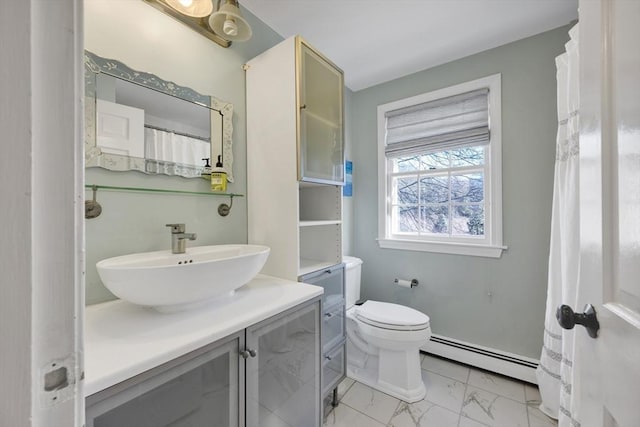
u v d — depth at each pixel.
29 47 0.29
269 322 0.95
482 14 1.59
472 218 2.05
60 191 0.31
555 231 1.48
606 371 0.51
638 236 0.41
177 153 1.25
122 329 0.78
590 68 0.58
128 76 1.09
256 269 1.04
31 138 0.29
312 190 1.81
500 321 1.88
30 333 0.29
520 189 1.81
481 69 1.95
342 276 1.68
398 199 2.40
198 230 1.34
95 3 1.01
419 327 1.59
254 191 1.53
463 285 2.02
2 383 0.28
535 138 1.76
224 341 0.80
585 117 0.61
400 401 1.60
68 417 0.32
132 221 1.11
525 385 1.74
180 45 1.27
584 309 0.61
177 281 0.80
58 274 0.31
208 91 1.37
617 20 0.48
